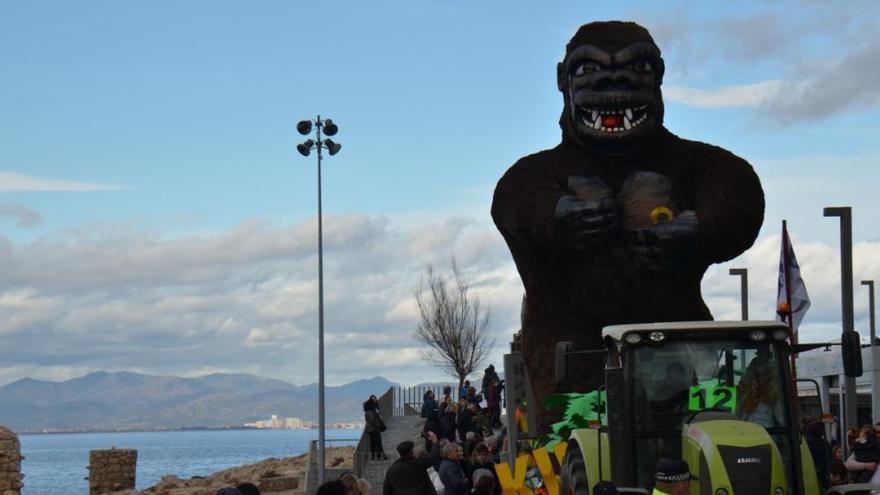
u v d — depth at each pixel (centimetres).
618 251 2355
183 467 14900
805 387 2886
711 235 2281
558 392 2272
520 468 2016
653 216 2348
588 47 2383
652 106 2375
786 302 2538
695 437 1340
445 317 7219
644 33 2422
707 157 2395
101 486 5578
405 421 5000
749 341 1444
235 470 6906
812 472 1414
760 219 2339
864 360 2664
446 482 1875
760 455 1289
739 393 1428
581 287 2381
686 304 2361
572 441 1595
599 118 2378
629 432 1420
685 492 1116
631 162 2411
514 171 2439
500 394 3834
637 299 2364
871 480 1468
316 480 3428
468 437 2459
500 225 2420
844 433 2412
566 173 2409
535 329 2441
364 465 3312
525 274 2450
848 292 2572
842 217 2583
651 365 1438
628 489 1301
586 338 2388
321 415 3381
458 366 7175
